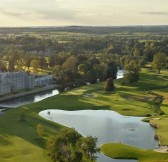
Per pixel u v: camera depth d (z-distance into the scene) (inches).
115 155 5728.3
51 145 4950.8
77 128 7377.0
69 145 4933.6
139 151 5821.9
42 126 6663.4
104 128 7386.8
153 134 6958.7
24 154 5472.4
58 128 7160.4
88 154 4950.8
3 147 5762.8
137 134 6958.7
